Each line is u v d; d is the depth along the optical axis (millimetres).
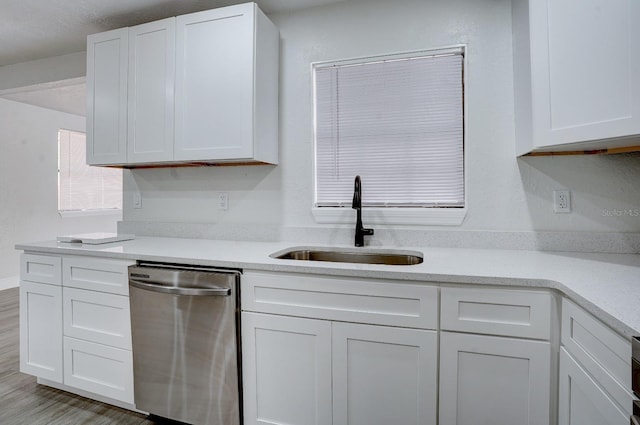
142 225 2438
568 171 1728
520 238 1774
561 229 1747
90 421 1776
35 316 1992
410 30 1940
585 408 1019
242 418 1561
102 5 2121
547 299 1193
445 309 1290
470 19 1852
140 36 2098
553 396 1195
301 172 2131
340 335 1405
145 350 1694
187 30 1997
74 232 4988
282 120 2162
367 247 1932
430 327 1306
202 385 1597
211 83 1953
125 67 2133
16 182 4242
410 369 1334
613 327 846
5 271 4113
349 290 1391
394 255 1870
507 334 1233
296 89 2137
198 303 1579
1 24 2336
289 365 1482
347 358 1402
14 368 2307
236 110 1910
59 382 1949
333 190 2105
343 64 2062
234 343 1531
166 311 1640
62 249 1891
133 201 2486
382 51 1983
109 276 1792
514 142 1789
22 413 1838
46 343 1965
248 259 1578
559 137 1351
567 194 1729
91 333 1843
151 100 2076
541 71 1401
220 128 1939
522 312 1222
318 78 2115
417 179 1970
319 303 1433
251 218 2230
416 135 1963
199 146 1979
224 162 2109
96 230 5348
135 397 1735
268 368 1512
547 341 1195
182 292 1554
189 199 2359
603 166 1686
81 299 1859
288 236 2123
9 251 4156
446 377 1296
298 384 1473
